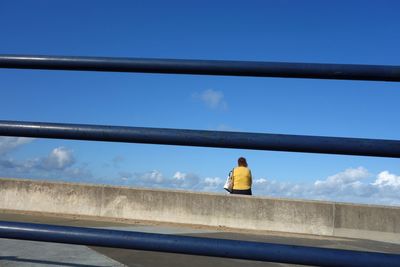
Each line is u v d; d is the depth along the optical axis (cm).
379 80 202
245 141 202
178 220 1028
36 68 224
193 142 206
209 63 212
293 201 986
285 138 199
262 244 198
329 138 197
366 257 190
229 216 1005
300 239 883
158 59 216
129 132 210
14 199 1130
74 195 1098
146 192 1059
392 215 944
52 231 213
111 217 1065
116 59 218
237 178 1078
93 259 480
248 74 210
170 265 480
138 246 206
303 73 205
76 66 221
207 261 505
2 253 479
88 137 213
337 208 968
